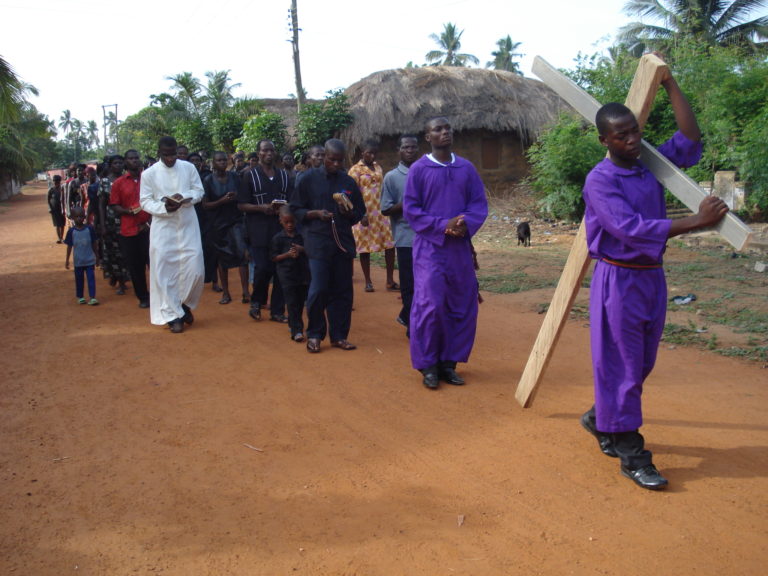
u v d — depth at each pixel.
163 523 3.39
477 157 19.92
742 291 8.10
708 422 4.46
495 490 3.65
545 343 4.49
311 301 6.24
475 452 4.13
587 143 15.30
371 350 6.41
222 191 8.55
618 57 18.39
